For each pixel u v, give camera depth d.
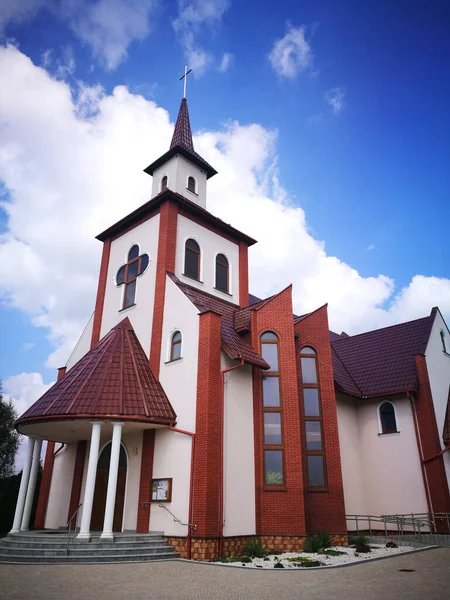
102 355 15.85
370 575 9.92
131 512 15.22
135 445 15.97
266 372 16.41
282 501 14.73
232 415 15.05
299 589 8.48
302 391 17.45
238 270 22.59
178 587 8.70
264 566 11.42
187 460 14.19
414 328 22.53
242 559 12.44
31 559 11.53
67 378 15.53
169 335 16.77
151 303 18.28
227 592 8.24
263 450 15.43
